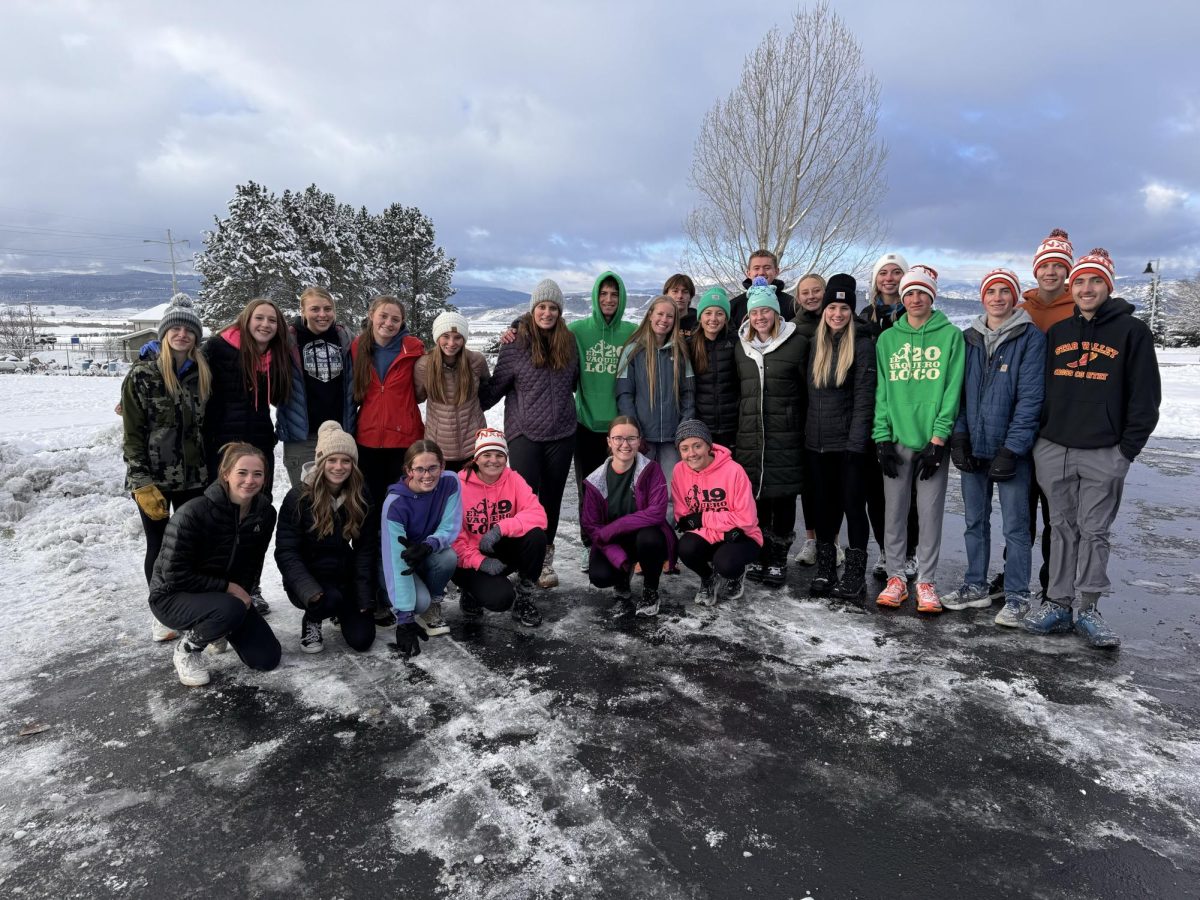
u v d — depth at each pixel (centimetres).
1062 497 365
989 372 379
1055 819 229
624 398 459
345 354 412
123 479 678
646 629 381
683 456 417
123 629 379
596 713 294
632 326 480
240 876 206
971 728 282
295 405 395
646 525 394
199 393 357
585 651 354
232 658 347
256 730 282
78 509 605
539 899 196
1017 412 368
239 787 246
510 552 401
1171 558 507
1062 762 260
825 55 1686
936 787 245
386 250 4450
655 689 314
